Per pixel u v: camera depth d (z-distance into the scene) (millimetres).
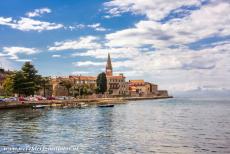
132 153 40375
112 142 47812
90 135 54969
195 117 101312
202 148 44156
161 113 120562
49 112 113938
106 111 127875
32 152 39812
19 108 126750
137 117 98812
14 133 56062
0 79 199875
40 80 173750
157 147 44438
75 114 107500
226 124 77625
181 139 51656
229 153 41219
